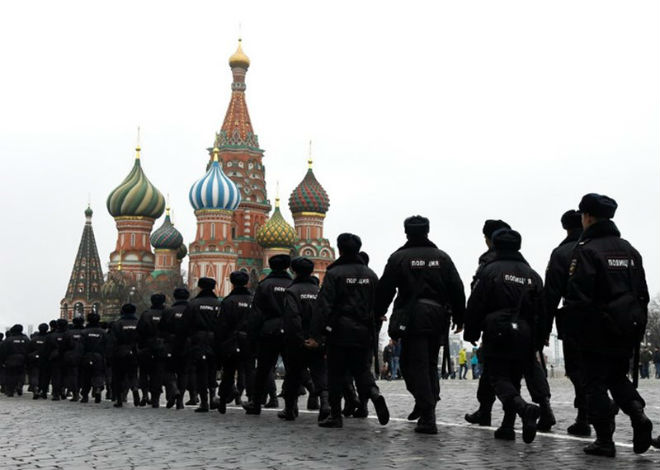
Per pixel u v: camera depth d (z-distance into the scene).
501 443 10.35
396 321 11.37
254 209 144.88
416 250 11.55
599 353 9.08
